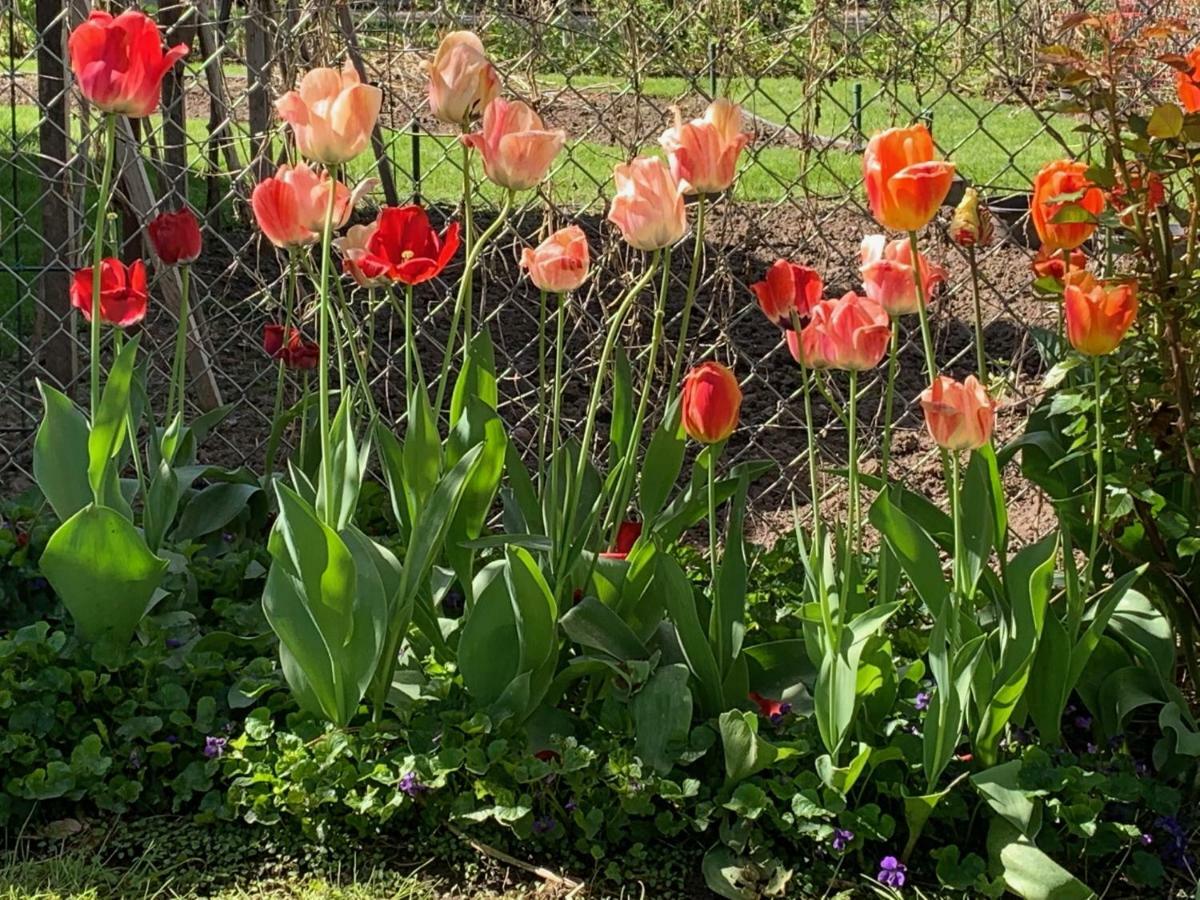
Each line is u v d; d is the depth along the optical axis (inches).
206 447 167.8
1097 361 90.6
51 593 119.9
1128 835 92.7
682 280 233.5
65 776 97.1
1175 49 128.4
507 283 229.1
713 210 162.7
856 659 90.8
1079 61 95.7
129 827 97.7
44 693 103.0
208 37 190.1
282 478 131.0
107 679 102.6
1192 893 93.1
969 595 94.8
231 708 105.5
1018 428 152.1
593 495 112.7
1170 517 101.2
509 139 88.3
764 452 169.3
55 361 166.2
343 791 96.2
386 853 95.0
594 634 100.0
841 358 89.0
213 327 213.6
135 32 91.7
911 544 91.7
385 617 95.9
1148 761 105.8
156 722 100.8
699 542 144.0
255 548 122.8
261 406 183.5
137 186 151.9
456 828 95.9
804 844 94.7
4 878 91.4
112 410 102.6
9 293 227.0
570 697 107.5
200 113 370.9
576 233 93.8
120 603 103.9
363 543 97.7
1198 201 97.0
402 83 165.6
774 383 194.9
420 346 203.3
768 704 102.0
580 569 105.3
